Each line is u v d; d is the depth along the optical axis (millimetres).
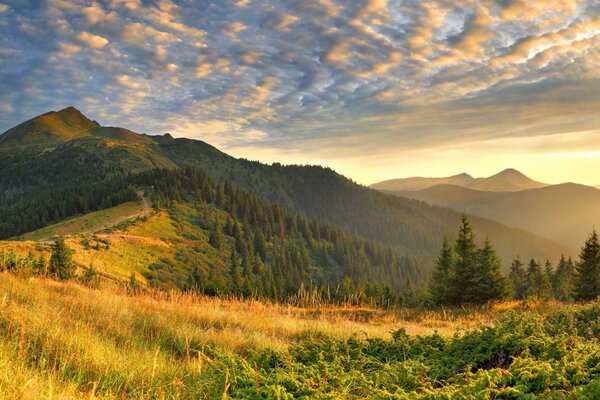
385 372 5191
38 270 13836
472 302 28453
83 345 5848
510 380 4016
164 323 8922
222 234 139375
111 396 4352
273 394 4191
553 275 80562
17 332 5711
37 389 3832
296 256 146625
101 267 76938
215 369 5363
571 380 3920
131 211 139500
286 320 11977
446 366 5574
